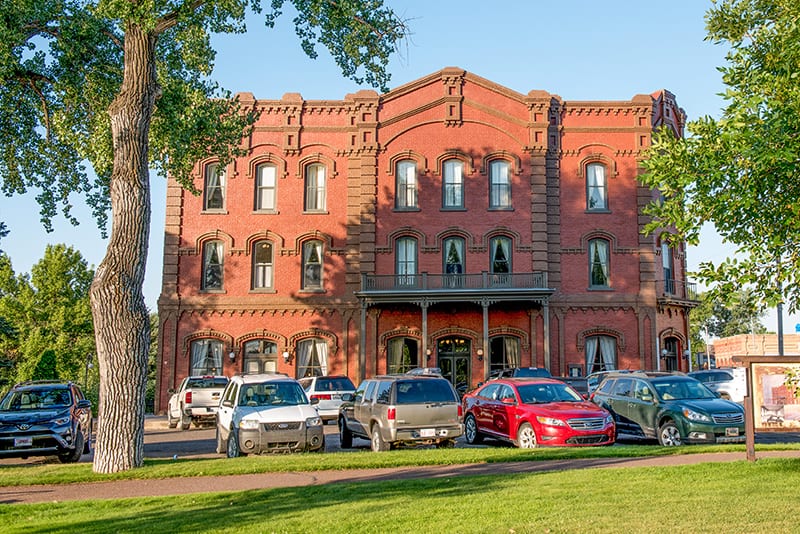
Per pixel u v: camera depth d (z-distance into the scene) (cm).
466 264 3300
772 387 1214
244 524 793
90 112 2083
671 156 988
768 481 966
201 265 3334
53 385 1719
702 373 2364
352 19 1638
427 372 2670
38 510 936
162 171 2197
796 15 1005
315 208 3372
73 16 1856
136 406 1327
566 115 3403
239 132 2175
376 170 3366
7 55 1744
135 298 1364
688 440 1591
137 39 1432
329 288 3309
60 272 4625
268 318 3300
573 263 3309
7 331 3728
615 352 3272
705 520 741
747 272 945
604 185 3378
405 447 1578
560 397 1670
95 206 2288
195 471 1227
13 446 1512
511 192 3338
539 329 3231
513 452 1373
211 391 2497
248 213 3353
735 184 917
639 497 870
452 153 3362
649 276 3294
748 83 987
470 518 775
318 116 3409
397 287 3206
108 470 1278
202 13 1516
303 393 1630
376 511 829
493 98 3394
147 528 795
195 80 1966
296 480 1139
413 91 3403
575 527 723
